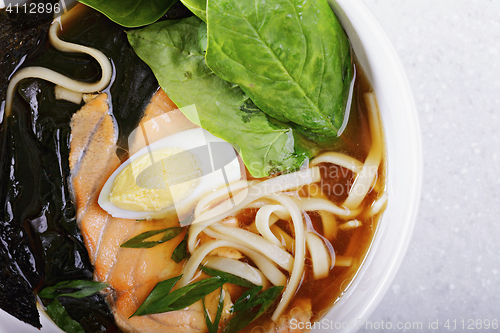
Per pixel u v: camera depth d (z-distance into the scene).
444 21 0.33
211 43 0.24
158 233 0.27
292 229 0.29
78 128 0.27
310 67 0.25
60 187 0.27
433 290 0.33
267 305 0.27
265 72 0.25
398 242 0.27
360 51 0.26
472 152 0.33
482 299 0.33
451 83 0.33
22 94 0.27
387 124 0.27
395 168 0.27
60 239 0.27
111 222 0.27
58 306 0.27
